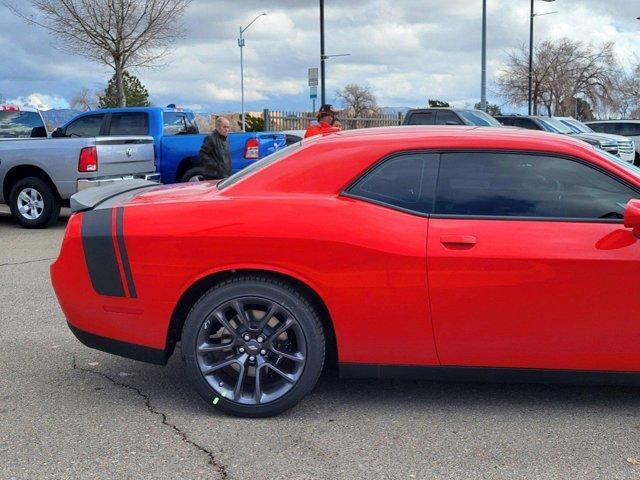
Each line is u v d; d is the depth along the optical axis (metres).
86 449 3.64
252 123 36.50
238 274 3.95
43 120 14.79
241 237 3.83
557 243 3.73
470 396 4.32
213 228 3.87
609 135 21.25
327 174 3.96
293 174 4.00
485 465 3.44
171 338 4.09
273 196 3.96
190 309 4.12
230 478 3.34
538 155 3.92
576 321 3.75
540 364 3.84
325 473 3.37
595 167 3.87
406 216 3.85
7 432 3.84
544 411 4.09
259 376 3.96
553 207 3.85
